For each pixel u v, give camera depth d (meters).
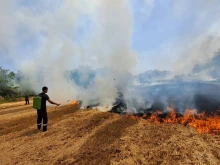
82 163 4.91
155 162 4.54
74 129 7.77
